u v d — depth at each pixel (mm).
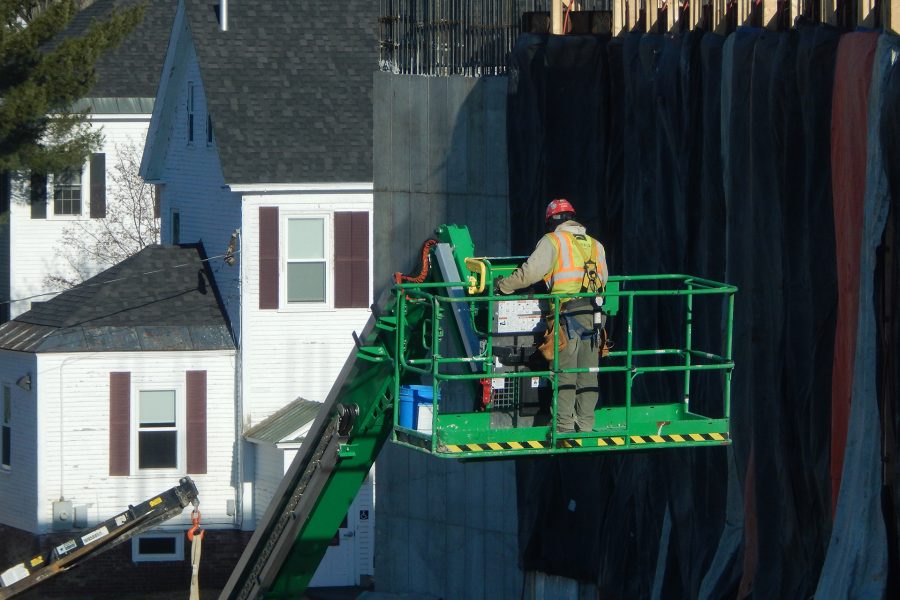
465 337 46438
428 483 77375
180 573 112875
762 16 52750
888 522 43156
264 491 112250
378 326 49844
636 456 59719
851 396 44219
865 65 43906
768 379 50219
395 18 77125
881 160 42688
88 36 133750
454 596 76250
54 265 148250
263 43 122125
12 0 131500
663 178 56844
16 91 129625
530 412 45250
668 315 57000
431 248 48094
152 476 113188
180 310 116188
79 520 111812
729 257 52000
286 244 114000
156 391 113312
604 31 65125
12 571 78188
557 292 44438
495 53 73438
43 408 111188
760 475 50188
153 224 147375
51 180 147625
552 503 66438
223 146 114062
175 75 126750
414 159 75750
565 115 63812
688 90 55125
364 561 112250
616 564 60469
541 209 64750
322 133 116188
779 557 49562
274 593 54312
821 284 47094
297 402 113938
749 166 50969
